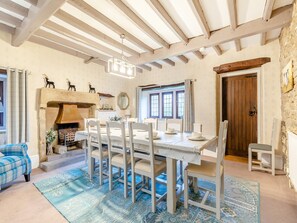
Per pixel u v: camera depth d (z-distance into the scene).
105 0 2.19
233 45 3.74
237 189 2.40
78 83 4.36
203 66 4.36
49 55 3.76
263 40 3.29
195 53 3.97
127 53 4.02
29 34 2.78
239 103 4.12
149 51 3.73
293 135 2.09
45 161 3.55
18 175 2.52
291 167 2.14
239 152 4.15
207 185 2.54
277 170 3.11
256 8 2.34
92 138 2.82
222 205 2.02
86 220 1.78
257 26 2.57
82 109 4.68
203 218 1.79
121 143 2.40
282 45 3.00
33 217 1.82
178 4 2.28
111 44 3.34
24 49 3.35
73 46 3.54
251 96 3.95
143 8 2.37
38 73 3.57
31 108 3.46
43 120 3.57
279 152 3.23
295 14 2.12
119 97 5.57
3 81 4.29
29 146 3.42
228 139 4.29
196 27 2.86
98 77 4.89
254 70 3.84
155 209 1.93
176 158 1.89
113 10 2.43
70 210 1.95
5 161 2.36
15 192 2.36
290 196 2.20
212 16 2.55
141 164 2.11
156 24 2.78
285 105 2.85
